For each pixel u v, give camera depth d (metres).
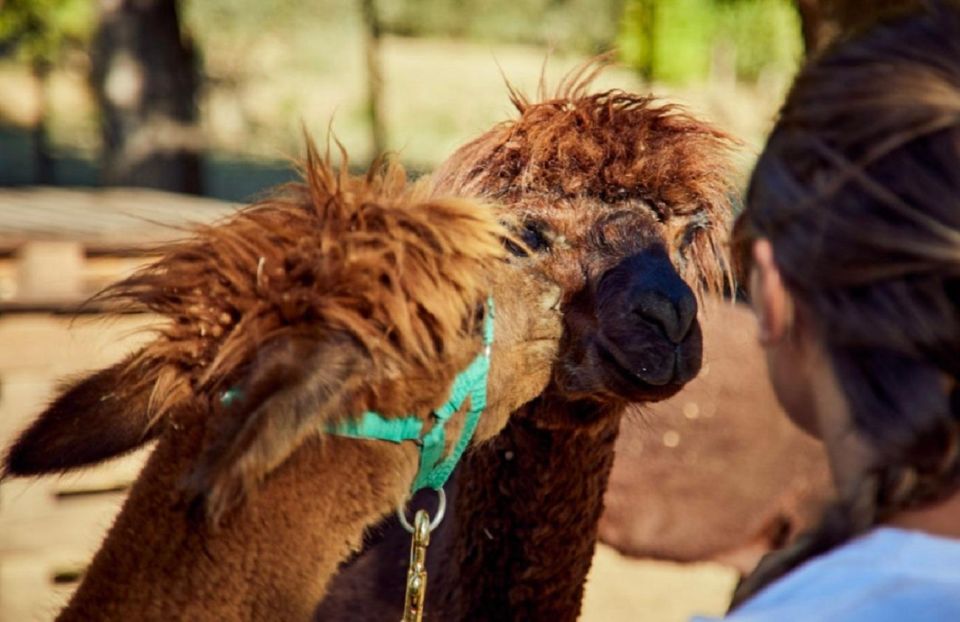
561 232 3.41
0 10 18.78
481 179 3.56
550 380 3.35
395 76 26.06
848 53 1.31
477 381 2.64
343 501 2.49
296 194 2.67
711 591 6.91
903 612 1.15
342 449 2.46
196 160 14.78
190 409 2.46
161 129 14.37
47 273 5.75
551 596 3.63
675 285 3.31
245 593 2.42
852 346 1.22
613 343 3.25
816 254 1.24
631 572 7.09
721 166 3.78
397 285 2.41
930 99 1.21
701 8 18.69
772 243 1.31
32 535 5.73
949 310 1.18
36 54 20.80
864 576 1.19
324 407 2.19
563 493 3.56
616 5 21.70
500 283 2.88
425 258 2.46
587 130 3.54
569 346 3.34
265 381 2.16
